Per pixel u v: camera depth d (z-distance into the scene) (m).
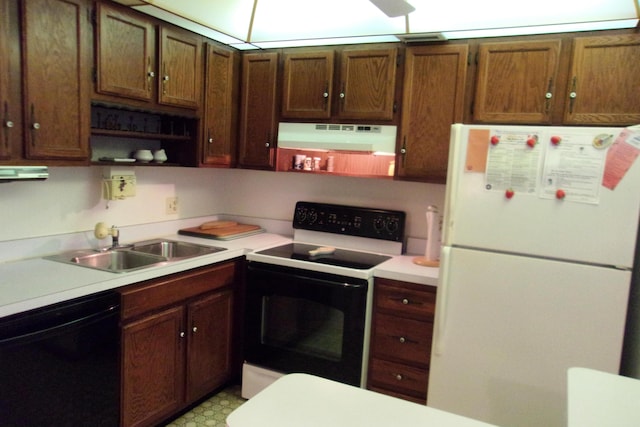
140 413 2.07
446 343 1.95
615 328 1.69
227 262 2.55
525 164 1.77
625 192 1.64
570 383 1.12
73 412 1.75
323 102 2.62
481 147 1.83
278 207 3.20
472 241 1.88
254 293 2.54
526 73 2.18
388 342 2.35
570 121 2.11
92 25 1.97
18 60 1.71
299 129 2.71
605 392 1.07
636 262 1.92
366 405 1.06
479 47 2.26
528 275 1.79
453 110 2.35
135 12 2.15
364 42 2.53
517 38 2.22
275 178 3.19
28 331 1.57
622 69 2.01
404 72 2.43
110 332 1.87
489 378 1.89
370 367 2.40
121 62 2.10
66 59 1.88
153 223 2.80
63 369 1.70
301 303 2.46
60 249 2.27
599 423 0.92
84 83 1.95
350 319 2.30
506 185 1.80
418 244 2.78
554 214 1.74
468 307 1.90
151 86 2.27
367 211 2.81
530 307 1.80
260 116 2.81
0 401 1.51
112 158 2.42
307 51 2.65
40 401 1.63
